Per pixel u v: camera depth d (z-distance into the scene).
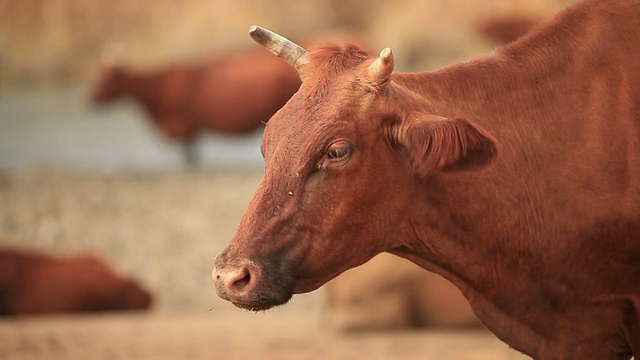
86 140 70.81
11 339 30.77
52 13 98.44
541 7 82.94
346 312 31.30
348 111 15.45
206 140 71.75
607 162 16.23
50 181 59.66
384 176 15.59
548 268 16.38
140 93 68.25
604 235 16.20
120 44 96.50
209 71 67.62
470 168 15.10
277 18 96.31
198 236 48.81
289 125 15.57
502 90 16.48
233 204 53.81
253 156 67.00
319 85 15.73
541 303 16.53
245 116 67.06
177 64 68.81
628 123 16.28
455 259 16.34
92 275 39.03
